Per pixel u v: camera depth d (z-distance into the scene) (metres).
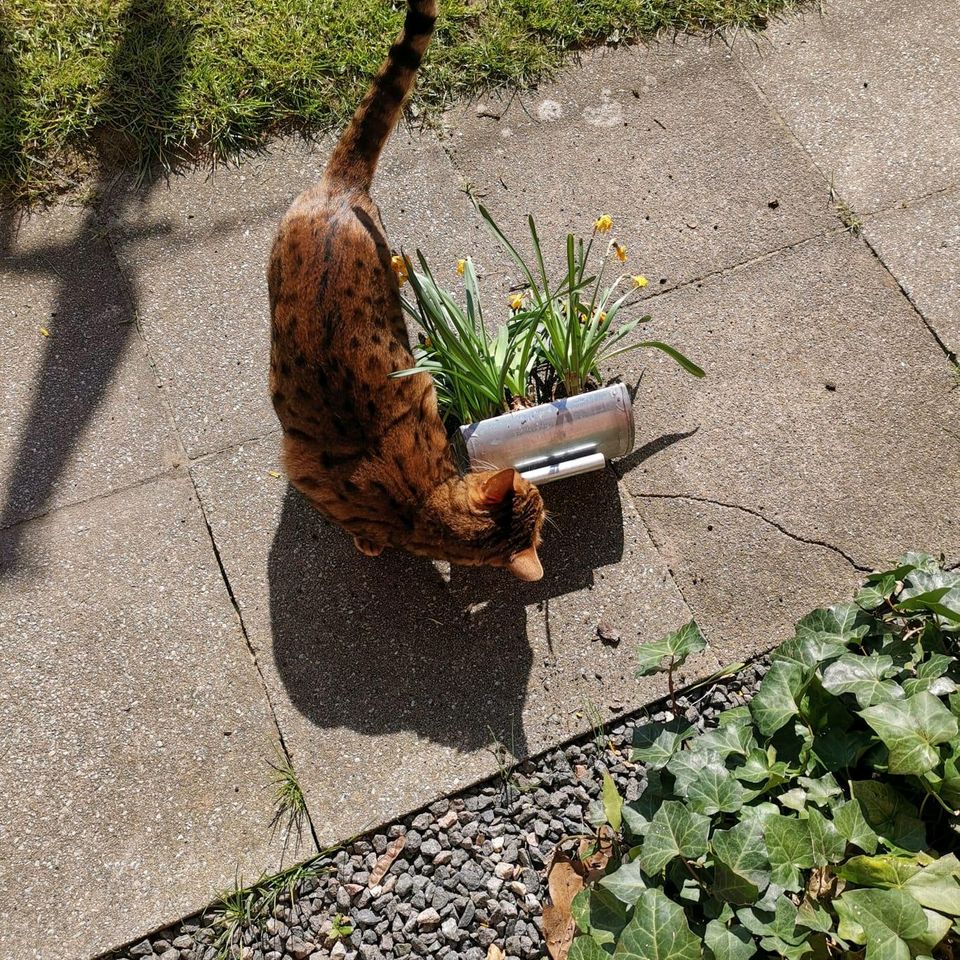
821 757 1.12
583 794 1.27
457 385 1.37
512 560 1.24
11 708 1.28
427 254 1.55
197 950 1.19
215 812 1.25
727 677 1.33
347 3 1.69
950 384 1.48
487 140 1.64
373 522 1.28
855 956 1.02
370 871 1.23
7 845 1.22
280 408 1.28
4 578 1.35
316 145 1.62
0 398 1.44
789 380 1.49
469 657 1.33
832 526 1.40
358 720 1.29
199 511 1.40
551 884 1.19
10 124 1.57
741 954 1.00
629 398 1.36
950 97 1.68
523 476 1.35
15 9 1.64
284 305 1.24
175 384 1.47
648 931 1.00
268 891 1.21
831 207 1.59
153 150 1.59
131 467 1.42
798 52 1.71
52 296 1.51
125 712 1.29
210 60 1.63
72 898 1.20
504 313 1.52
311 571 1.37
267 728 1.29
